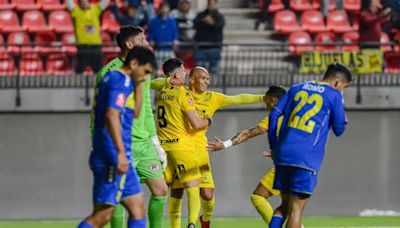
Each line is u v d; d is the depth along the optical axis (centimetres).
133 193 2155
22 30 4556
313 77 3984
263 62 4128
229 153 3859
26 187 3828
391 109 3928
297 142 2398
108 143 2080
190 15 4684
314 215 3912
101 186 2091
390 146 3928
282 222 2508
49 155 3831
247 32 4631
